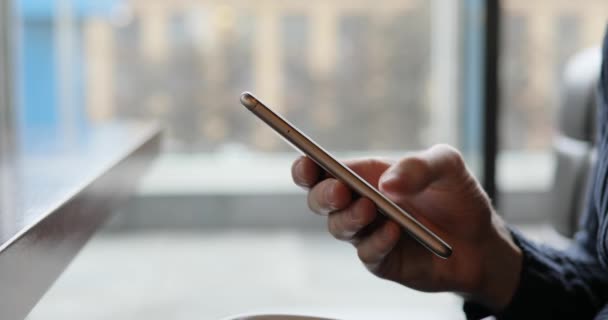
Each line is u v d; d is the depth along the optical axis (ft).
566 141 5.83
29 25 10.93
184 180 11.76
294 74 11.98
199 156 11.96
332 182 1.62
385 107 12.01
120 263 9.72
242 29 11.93
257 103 1.55
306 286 8.92
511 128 10.87
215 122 11.99
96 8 11.54
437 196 1.96
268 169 12.00
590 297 2.16
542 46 10.84
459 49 10.30
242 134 12.04
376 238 1.69
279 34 11.93
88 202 2.19
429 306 8.05
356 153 12.07
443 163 1.78
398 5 11.85
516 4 10.78
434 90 11.89
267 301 8.43
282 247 10.65
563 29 10.83
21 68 10.27
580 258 2.30
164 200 11.50
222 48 11.93
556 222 6.03
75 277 9.07
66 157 2.92
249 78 12.00
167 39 11.86
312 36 11.94
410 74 11.95
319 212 1.68
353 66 11.98
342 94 12.01
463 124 9.61
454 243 2.03
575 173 5.72
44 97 11.07
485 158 7.55
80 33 11.46
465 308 2.16
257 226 11.68
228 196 11.66
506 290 2.11
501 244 2.10
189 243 10.82
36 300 1.55
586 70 5.69
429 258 2.00
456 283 2.04
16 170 2.53
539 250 2.23
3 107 8.64
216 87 11.98
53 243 1.71
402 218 1.62
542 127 10.87
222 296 8.57
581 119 5.67
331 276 9.29
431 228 2.02
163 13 11.83
